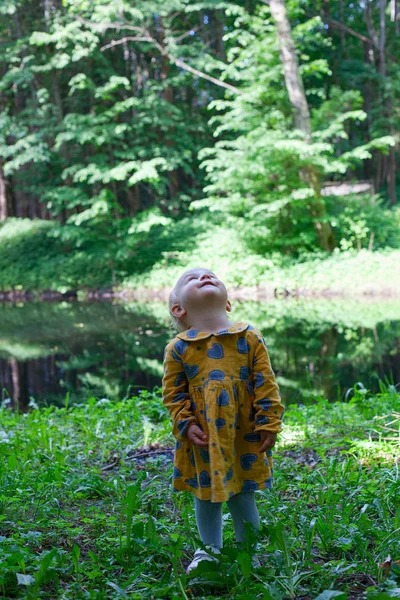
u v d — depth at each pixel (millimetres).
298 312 16016
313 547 2893
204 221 26312
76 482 3787
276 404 2570
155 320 16891
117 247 24125
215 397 2545
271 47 20438
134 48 28297
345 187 25344
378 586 2402
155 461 4516
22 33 27812
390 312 15500
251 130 21297
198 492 2586
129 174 27594
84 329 15789
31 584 2445
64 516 3330
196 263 22750
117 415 6125
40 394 9094
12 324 17219
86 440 5285
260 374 2604
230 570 2479
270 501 3336
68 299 23734
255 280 20484
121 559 2705
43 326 16562
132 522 3146
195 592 2461
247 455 2609
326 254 21141
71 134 22969
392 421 5039
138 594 2379
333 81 34500
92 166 23297
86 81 23594
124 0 22234
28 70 24125
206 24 32188
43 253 27266
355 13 37719
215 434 2504
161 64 28641
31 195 30375
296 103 20391
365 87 34750
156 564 2666
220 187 21484
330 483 3686
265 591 2262
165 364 2691
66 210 30406
